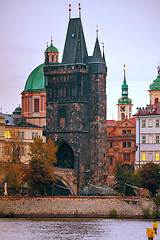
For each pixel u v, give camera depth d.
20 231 196.62
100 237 189.75
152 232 165.75
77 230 198.88
